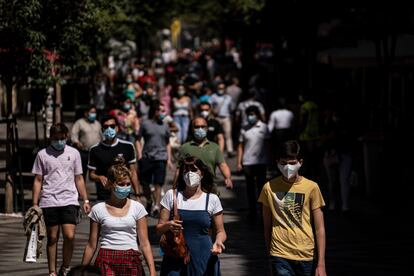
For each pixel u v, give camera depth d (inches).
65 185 901.8
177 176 722.8
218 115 2186.3
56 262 946.7
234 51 5984.3
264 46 5108.3
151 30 3334.2
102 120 1034.1
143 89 2471.7
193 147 1026.1
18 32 1288.1
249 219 1306.6
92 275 490.6
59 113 1704.0
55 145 903.1
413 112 1993.1
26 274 942.4
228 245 1128.8
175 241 701.3
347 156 1379.2
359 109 1777.8
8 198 1307.8
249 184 1309.1
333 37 2004.2
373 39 1887.3
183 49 6801.2
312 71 2664.9
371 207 1434.5
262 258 1049.5
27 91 2896.2
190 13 3666.3
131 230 711.7
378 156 1497.3
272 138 1761.8
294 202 689.6
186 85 2364.7
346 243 1141.1
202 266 711.1
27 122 2625.5
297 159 687.1
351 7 1882.4
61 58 1413.6
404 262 1030.4
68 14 1358.3
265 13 2854.3
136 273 713.0
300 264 688.4
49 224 901.2
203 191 719.7
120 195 704.4
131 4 2362.2
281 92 2977.4
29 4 1273.4
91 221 713.0
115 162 900.0
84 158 1355.8
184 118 2026.3
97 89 2536.9
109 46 2410.2
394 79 2276.1
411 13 1797.5
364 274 968.3
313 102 1765.5
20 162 1320.1
